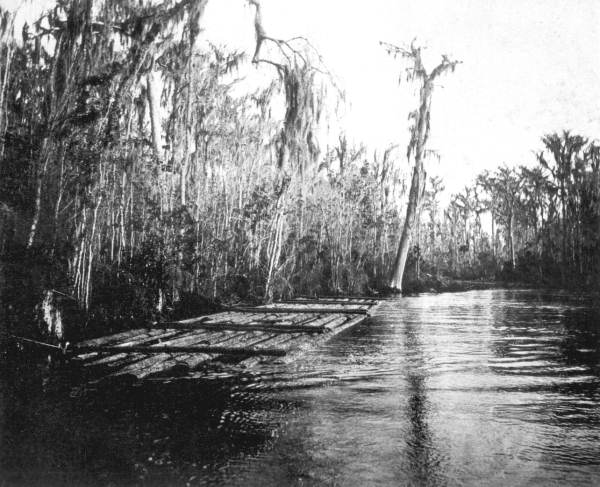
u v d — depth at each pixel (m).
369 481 4.03
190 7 14.62
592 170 40.34
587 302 24.34
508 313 18.88
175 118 16.86
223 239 19.28
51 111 12.19
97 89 13.27
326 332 11.89
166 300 14.88
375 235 35.62
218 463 4.39
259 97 23.48
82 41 12.79
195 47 16.17
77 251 12.52
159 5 14.37
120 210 15.20
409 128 32.94
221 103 21.19
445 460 4.45
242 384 7.14
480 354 9.72
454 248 69.62
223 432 5.16
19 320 9.65
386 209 39.53
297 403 6.20
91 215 13.70
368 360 9.02
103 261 14.84
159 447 4.72
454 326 14.54
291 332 11.51
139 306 13.45
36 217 11.25
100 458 4.50
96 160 12.78
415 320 16.22
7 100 12.16
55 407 5.95
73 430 5.20
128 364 7.99
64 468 4.25
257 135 23.77
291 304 19.83
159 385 6.98
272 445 4.79
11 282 9.95
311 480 4.04
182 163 16.12
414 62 32.09
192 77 15.94
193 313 15.64
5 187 11.55
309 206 28.64
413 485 3.96
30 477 4.04
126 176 15.89
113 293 13.37
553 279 44.41
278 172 21.19
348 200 31.67
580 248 39.72
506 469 4.27
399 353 9.78
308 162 20.09
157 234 14.84
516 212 58.69
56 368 7.88
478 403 6.25
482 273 66.81
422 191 33.03
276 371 7.96
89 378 7.30
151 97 19.70
